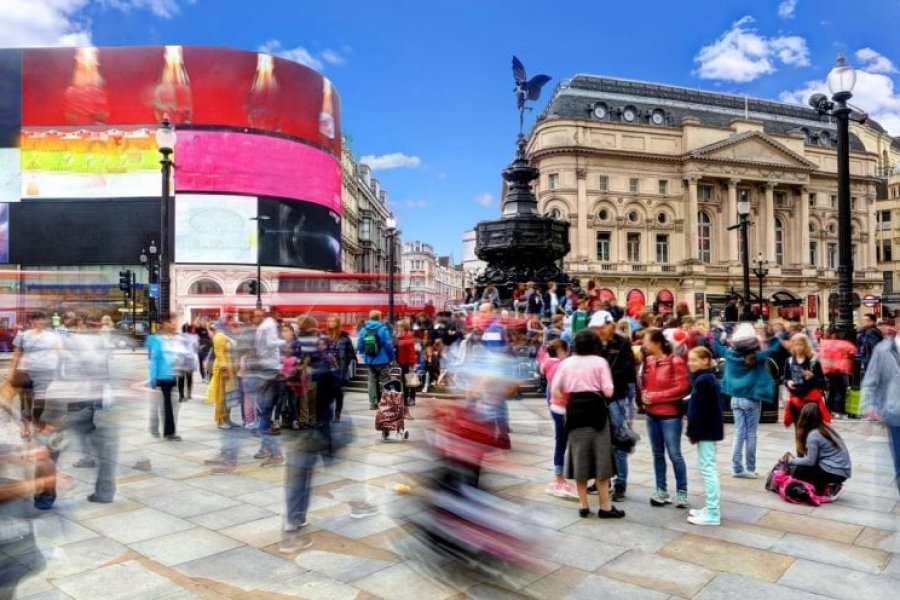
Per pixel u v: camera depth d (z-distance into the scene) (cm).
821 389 799
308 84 5991
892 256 7531
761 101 6988
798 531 538
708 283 5903
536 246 1764
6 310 2241
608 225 5819
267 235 5616
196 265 5431
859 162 6838
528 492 659
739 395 730
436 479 403
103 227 5503
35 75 5556
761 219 6228
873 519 571
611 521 565
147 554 484
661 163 5966
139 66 5556
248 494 652
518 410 1204
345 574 446
